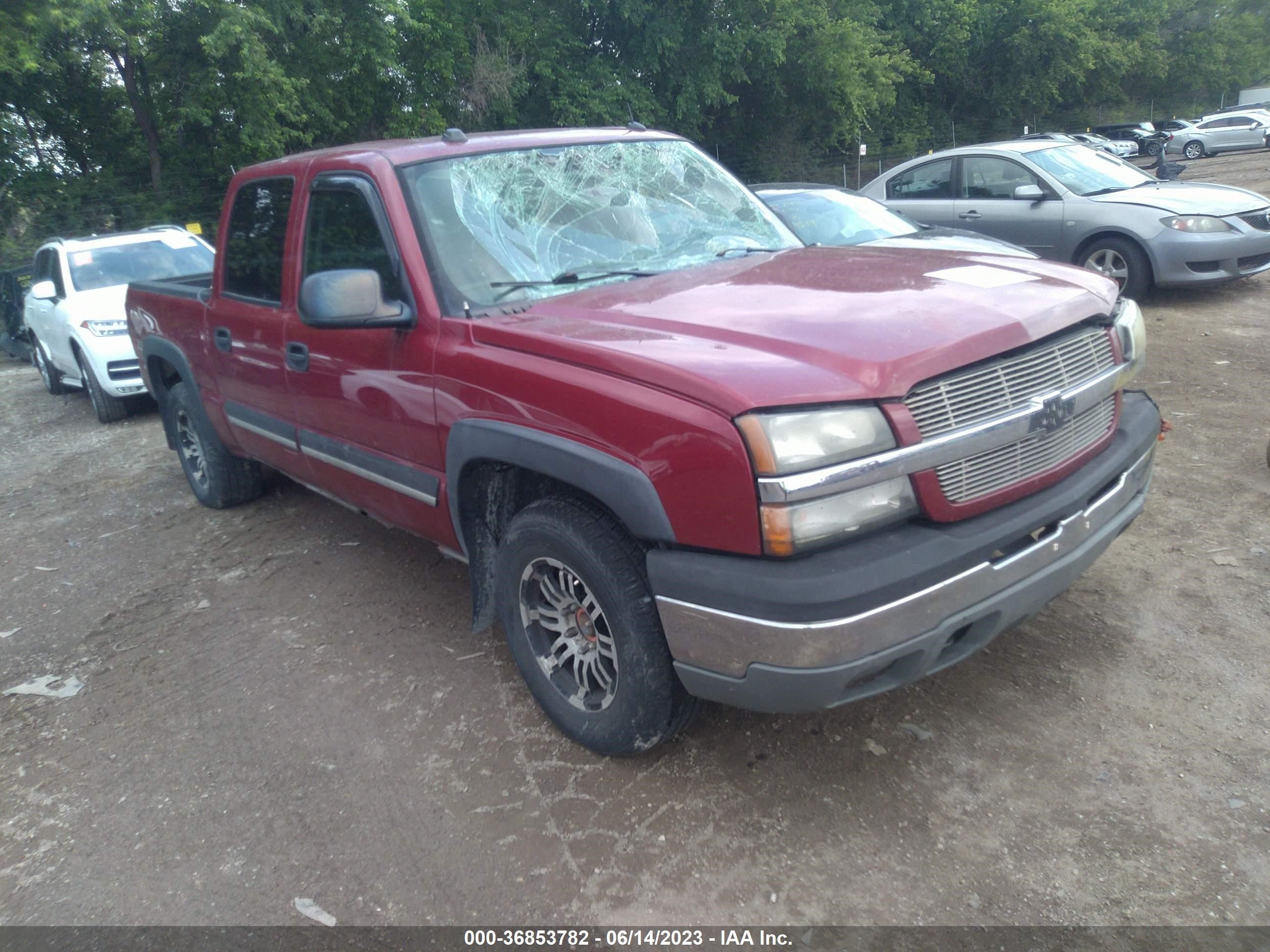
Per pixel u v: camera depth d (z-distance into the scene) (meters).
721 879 2.71
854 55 32.00
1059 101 45.78
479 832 2.97
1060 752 3.10
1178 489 5.03
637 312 3.09
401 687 3.82
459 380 3.22
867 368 2.53
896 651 2.50
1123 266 9.33
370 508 4.15
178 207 20.70
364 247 3.67
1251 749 3.03
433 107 23.12
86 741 3.66
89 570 5.30
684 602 2.61
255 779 3.33
